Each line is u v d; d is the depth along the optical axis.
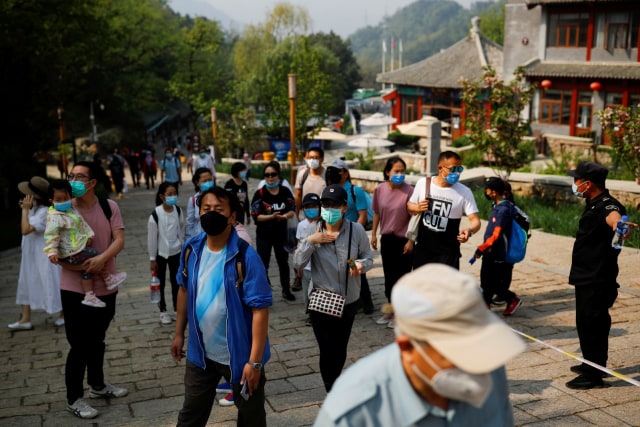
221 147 42.06
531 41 36.03
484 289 7.33
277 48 67.25
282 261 8.76
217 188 4.03
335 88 80.56
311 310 5.06
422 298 1.82
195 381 4.08
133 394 5.92
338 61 81.56
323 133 39.62
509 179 16.27
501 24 91.12
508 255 7.11
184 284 4.25
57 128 21.56
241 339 3.98
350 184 7.92
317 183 8.54
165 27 60.62
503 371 2.26
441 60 46.84
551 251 10.88
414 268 6.75
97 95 51.75
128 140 55.06
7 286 11.23
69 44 26.97
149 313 8.77
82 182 5.16
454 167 6.35
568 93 34.69
